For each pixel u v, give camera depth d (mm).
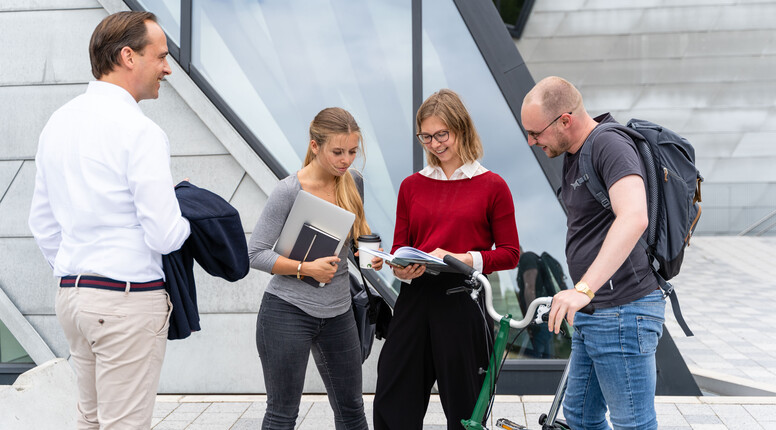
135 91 2082
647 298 2039
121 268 1992
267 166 4008
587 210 2096
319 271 2400
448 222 2467
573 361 2312
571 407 2332
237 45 4102
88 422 2195
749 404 3727
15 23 4062
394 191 4176
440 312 2436
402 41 4145
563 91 2061
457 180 2500
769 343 5809
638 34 14109
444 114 2387
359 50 4152
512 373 4016
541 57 14266
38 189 2131
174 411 3770
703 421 3475
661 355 4008
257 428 3484
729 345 5773
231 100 4102
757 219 14656
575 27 14094
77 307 1985
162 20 4070
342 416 2662
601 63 14211
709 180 14758
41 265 4125
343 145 2400
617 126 2035
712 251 12070
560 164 4117
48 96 4074
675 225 2020
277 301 2467
